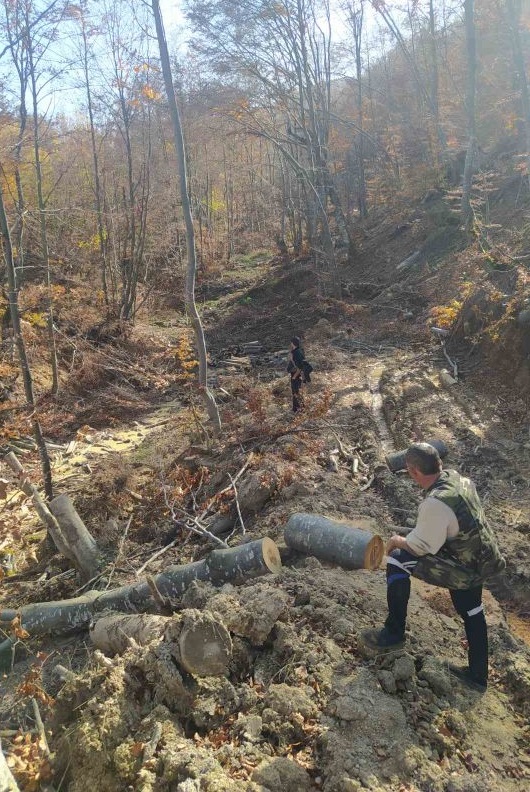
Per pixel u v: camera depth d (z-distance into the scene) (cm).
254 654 408
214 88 2480
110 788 332
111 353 1952
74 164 2828
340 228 2872
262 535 659
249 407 1080
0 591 768
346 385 1314
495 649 434
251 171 3806
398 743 330
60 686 515
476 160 2427
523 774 332
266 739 343
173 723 354
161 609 527
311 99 2603
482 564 361
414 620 445
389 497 761
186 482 932
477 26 2978
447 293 1798
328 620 428
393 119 3425
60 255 2273
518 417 975
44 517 754
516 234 1698
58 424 1450
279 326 2325
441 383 1213
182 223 3344
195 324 1109
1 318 1677
